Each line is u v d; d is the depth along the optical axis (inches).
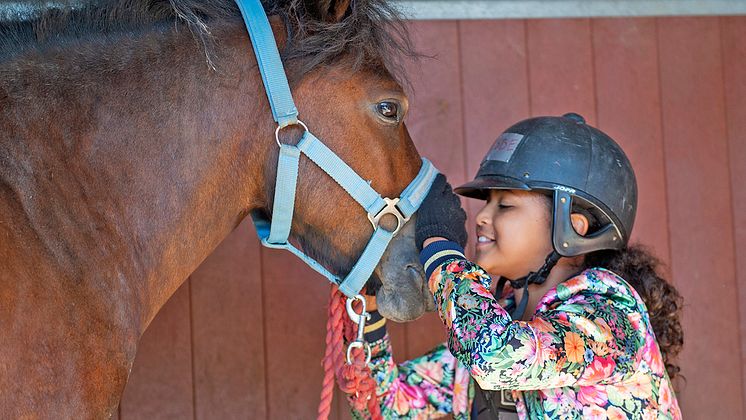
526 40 88.0
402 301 53.4
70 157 45.2
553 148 55.8
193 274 82.3
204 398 82.4
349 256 52.8
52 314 42.3
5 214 42.3
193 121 48.3
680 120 90.6
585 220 56.6
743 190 91.5
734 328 91.1
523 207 56.2
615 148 58.3
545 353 47.8
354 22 51.0
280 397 83.9
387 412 61.3
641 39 90.0
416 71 85.4
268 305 83.7
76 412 42.9
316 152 50.1
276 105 49.1
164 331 81.7
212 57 48.6
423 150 86.0
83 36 48.2
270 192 51.0
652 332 54.5
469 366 48.4
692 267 90.4
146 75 47.7
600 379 49.8
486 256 57.2
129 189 46.8
